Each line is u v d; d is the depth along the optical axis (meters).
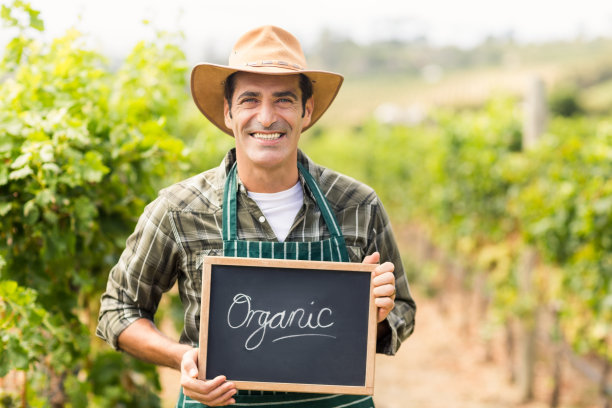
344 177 2.26
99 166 2.69
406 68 103.62
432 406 6.21
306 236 2.12
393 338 2.20
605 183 4.95
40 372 2.85
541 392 6.45
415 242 14.36
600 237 4.96
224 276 2.01
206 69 2.16
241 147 2.09
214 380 1.92
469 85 60.75
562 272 5.74
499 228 7.47
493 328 6.96
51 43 3.15
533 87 6.38
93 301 3.52
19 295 2.44
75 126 2.75
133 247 2.19
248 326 2.01
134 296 2.18
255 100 2.06
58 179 2.67
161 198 2.18
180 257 2.15
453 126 9.03
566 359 7.02
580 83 46.62
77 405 3.10
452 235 9.47
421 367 7.48
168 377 6.48
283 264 2.01
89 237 2.90
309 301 2.02
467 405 6.24
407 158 13.43
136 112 3.51
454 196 8.84
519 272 6.49
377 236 2.26
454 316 9.82
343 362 2.01
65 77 3.11
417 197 12.55
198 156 4.85
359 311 2.03
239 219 2.11
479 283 8.78
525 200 6.12
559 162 5.89
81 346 2.94
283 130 2.06
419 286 11.80
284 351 2.00
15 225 2.80
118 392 3.65
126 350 2.16
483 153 7.62
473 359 7.77
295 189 2.16
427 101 59.09
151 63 3.62
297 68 2.08
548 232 5.64
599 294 5.05
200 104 2.32
